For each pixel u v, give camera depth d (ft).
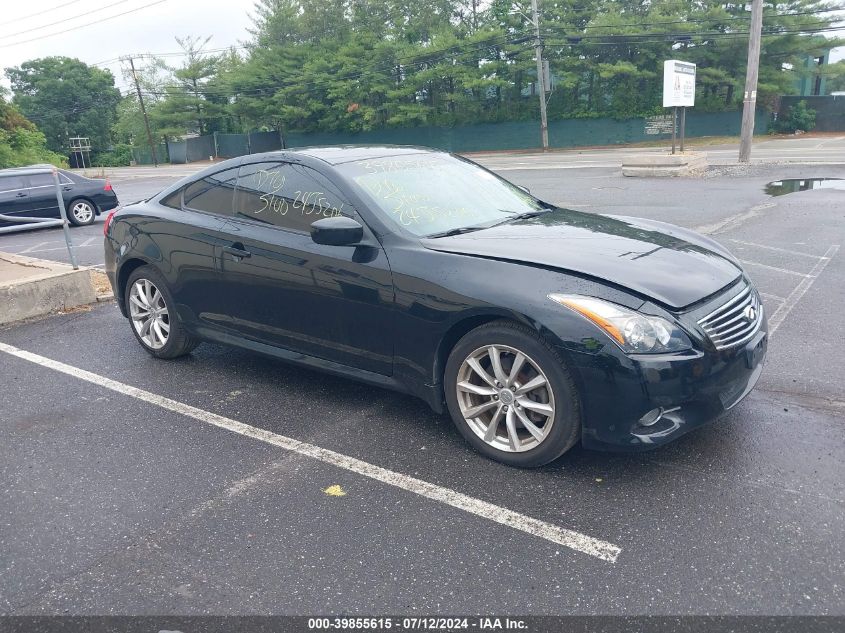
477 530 9.87
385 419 13.62
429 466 11.71
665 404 10.10
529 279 10.80
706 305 10.68
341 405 14.35
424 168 14.78
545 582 8.73
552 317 10.34
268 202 14.29
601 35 140.46
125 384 16.01
